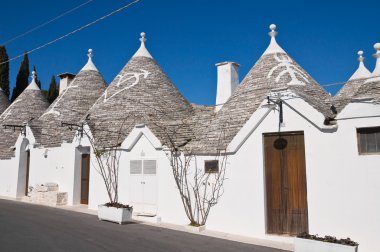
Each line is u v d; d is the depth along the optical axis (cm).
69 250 865
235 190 1217
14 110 2689
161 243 993
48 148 2070
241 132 1214
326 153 1047
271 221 1142
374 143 982
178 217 1366
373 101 978
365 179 974
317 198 1050
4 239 959
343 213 999
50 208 1714
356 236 971
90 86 2448
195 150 1334
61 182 1947
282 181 1141
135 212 1526
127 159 1597
